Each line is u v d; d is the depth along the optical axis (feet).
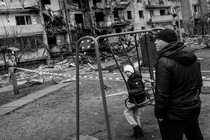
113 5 144.46
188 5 194.39
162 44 8.91
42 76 59.36
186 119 8.71
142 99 14.79
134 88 14.39
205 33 173.88
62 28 119.65
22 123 21.48
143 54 34.09
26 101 29.55
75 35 125.80
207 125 15.90
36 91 37.09
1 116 24.44
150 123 17.35
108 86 33.81
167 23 176.04
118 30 149.07
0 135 18.98
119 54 99.96
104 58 98.07
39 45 107.14
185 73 8.51
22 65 99.81
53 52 111.96
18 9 103.14
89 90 32.96
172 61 8.46
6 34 93.56
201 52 81.00
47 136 17.39
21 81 57.57
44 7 114.93
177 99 8.59
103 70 58.85
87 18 134.10
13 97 34.86
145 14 165.58
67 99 29.04
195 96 8.78
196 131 9.57
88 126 18.40
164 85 8.41
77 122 12.64
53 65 95.81
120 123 18.19
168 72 8.40
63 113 23.09
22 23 106.93
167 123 8.96
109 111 21.81
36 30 106.83
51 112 24.06
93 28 131.44
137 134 14.92
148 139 14.62
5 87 48.88
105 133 16.48
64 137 16.70
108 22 141.59
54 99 29.58
